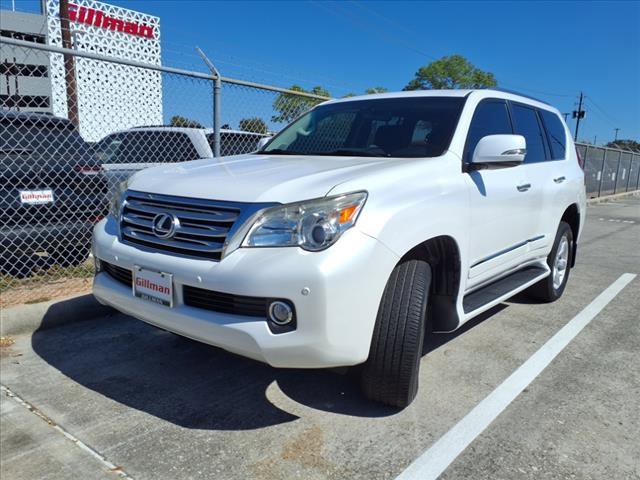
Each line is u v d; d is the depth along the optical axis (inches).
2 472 95.7
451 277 128.1
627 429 114.4
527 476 97.3
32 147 188.7
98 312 177.6
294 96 284.5
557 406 123.6
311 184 105.9
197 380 134.3
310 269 95.9
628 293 226.8
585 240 384.2
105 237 126.0
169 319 108.2
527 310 197.2
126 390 128.2
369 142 149.7
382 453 103.6
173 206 113.2
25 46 169.8
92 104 360.5
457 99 152.2
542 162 184.5
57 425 111.8
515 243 160.7
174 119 283.3
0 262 185.2
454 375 139.1
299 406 121.6
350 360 101.7
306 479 95.3
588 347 161.2
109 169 270.1
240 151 289.0
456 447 105.9
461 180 130.3
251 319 99.1
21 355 146.9
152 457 101.2
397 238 106.4
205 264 103.0
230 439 107.7
